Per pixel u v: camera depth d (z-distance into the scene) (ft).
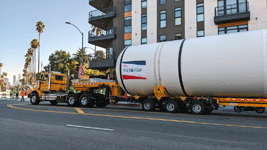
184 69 41.34
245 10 74.59
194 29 82.79
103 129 24.43
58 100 61.87
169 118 33.91
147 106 47.57
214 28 79.25
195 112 41.52
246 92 38.11
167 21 88.28
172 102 43.88
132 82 47.88
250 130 24.00
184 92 43.47
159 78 44.47
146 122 29.45
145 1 93.91
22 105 60.80
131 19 96.58
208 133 22.43
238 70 36.73
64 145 17.83
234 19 74.28
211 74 38.99
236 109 45.47
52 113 39.75
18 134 21.86
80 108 51.67
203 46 40.57
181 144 18.06
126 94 51.78
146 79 45.96
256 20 72.69
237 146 17.43
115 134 21.86
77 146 17.56
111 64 97.45
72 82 60.90
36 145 17.88
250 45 36.32
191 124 27.91
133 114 39.40
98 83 56.18
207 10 80.89
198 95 43.42
